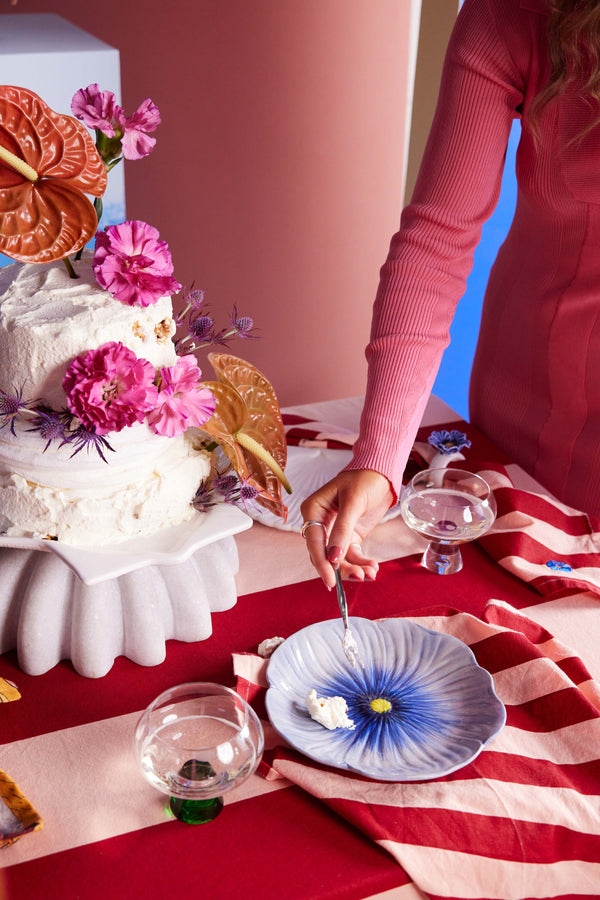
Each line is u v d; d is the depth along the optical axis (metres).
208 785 0.64
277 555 1.05
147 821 0.71
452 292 1.08
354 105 2.47
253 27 2.30
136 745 0.67
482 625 0.90
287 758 0.74
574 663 0.87
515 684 0.84
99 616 0.84
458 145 1.08
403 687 0.84
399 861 0.67
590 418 1.24
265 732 0.78
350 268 2.70
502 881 0.67
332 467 1.20
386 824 0.69
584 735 0.79
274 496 0.98
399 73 2.47
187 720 0.67
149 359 0.84
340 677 0.84
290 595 0.98
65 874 0.66
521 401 1.30
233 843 0.69
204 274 2.57
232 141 2.43
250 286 2.61
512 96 1.09
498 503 1.12
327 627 0.88
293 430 1.26
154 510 0.85
